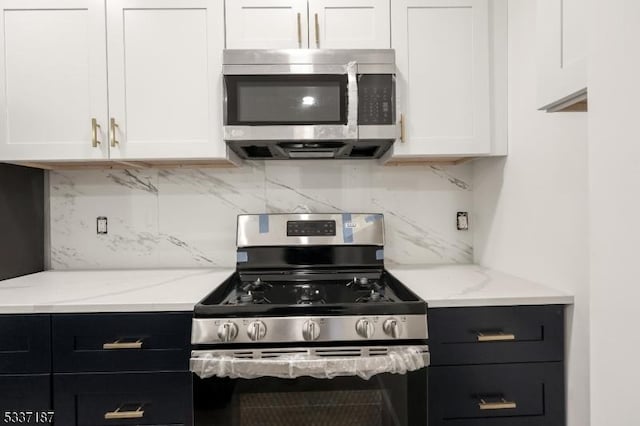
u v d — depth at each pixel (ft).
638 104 1.92
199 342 3.50
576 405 3.80
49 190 5.88
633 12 1.94
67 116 4.78
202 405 3.53
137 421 3.85
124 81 4.80
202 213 5.98
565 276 3.98
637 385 1.95
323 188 6.05
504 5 4.97
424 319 3.59
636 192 1.94
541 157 4.33
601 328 2.17
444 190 6.13
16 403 3.80
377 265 5.52
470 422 3.92
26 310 3.79
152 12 4.80
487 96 4.95
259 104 4.65
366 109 4.69
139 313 3.85
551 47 3.02
